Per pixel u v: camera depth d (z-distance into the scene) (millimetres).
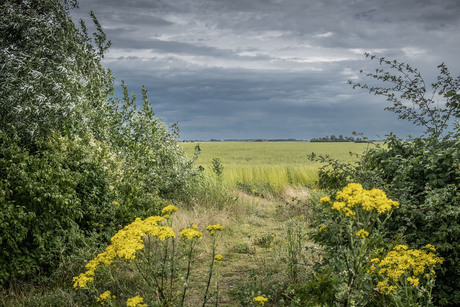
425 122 5555
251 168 17391
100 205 6094
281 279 4645
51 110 6902
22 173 4883
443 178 4141
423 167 4348
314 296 3289
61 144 6094
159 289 3459
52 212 5023
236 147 66375
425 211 3887
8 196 4742
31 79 6984
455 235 3588
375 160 5137
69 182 5355
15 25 7473
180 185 9711
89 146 6926
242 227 8398
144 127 9094
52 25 7801
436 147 4578
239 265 5766
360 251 2949
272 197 12703
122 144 8562
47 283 4680
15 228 4527
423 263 3041
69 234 5066
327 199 3201
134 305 2771
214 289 4684
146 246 5336
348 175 5098
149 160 8703
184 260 4859
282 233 7656
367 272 3121
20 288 4520
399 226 4137
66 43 7965
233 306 4207
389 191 4344
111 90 9422
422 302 3260
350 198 2898
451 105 4703
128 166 7840
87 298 4219
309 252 5805
